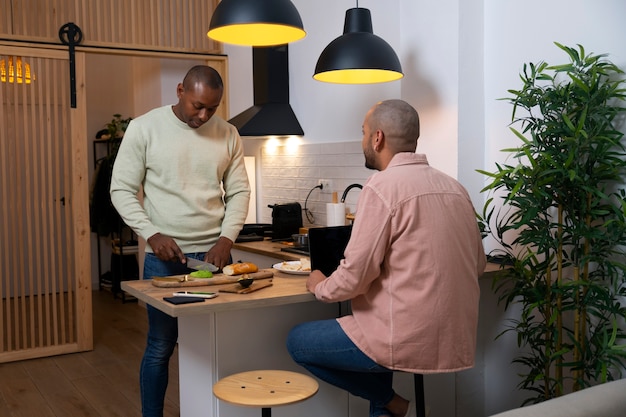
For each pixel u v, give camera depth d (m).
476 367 3.27
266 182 5.30
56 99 4.79
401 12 3.60
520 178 2.61
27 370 4.54
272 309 2.58
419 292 2.07
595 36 2.77
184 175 2.82
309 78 4.67
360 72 3.43
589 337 2.85
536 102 2.71
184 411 2.76
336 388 2.75
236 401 2.08
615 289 2.59
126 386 4.18
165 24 5.18
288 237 4.47
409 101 3.56
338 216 3.94
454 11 3.23
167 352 2.86
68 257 4.92
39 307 4.84
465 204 2.20
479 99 3.32
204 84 2.64
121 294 6.94
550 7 2.97
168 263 2.82
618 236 2.50
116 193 2.80
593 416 1.66
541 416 1.61
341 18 4.30
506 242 3.21
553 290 2.61
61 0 4.74
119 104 7.71
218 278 2.56
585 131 2.52
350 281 2.09
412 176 2.14
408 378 2.97
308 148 4.72
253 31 2.97
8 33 4.56
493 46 3.28
